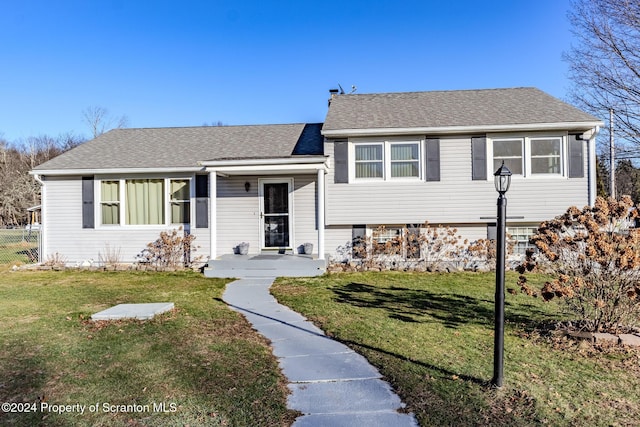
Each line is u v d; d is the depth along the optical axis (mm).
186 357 4688
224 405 3496
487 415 3281
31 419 3271
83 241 12883
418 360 4539
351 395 3707
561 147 11281
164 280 10539
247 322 6320
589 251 5215
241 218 12664
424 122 11680
